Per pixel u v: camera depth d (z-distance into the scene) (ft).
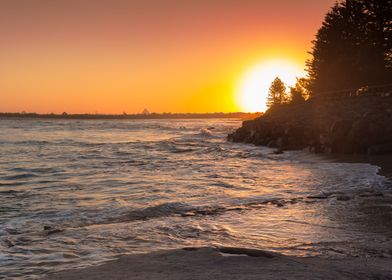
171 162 97.35
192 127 399.65
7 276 23.08
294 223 36.04
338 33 183.21
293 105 182.39
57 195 54.24
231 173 73.92
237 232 33.27
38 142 184.55
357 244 28.78
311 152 103.19
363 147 93.97
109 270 20.89
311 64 200.03
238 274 19.06
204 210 42.27
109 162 98.89
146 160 103.45
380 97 127.13
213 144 159.33
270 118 167.63
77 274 20.56
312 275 18.79
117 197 51.85
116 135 257.34
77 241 30.83
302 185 58.03
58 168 87.04
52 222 38.81
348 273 19.39
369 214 38.45
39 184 65.00
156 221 37.58
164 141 183.62
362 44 170.30
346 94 161.17
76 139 209.97
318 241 29.86
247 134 165.48
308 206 43.16
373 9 163.02
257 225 35.55
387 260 24.16
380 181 57.36
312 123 128.26
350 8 176.55
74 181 67.51
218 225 35.68
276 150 116.67
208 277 18.71
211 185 60.18
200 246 27.20
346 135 96.58
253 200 47.78
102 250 28.43
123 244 29.86
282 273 19.15
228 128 315.58
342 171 69.82
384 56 162.50
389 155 87.86
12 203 48.83
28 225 37.60
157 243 30.14
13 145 165.27
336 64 167.94
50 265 25.16
